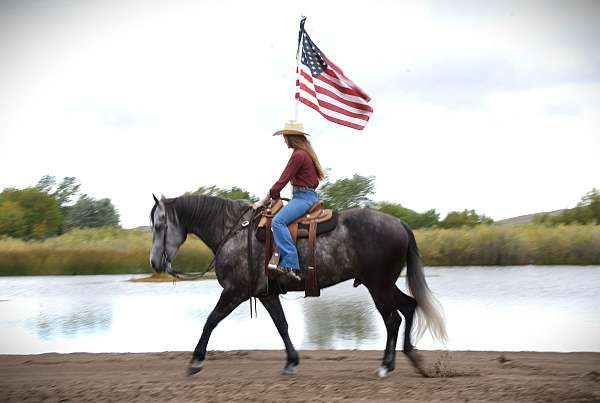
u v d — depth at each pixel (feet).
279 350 31.48
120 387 24.40
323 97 29.17
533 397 22.03
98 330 39.22
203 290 61.72
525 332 35.88
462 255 84.64
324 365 27.96
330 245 25.41
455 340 33.99
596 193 98.37
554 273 69.21
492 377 25.22
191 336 36.83
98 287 65.41
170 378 25.94
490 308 44.86
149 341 35.42
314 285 25.64
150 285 67.46
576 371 26.02
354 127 28.99
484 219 97.60
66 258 82.53
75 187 114.93
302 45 29.66
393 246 25.36
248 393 23.17
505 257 83.76
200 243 79.05
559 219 97.50
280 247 25.25
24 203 109.29
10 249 83.56
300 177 26.00
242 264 26.25
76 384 25.05
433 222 96.32
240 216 26.94
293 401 22.03
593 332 35.63
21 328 40.22
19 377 26.50
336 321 41.39
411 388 23.56
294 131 26.22
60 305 51.11
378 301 25.57
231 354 30.50
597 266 78.48
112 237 89.30
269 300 26.63
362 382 24.64
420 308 25.89
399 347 33.12
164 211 27.30
